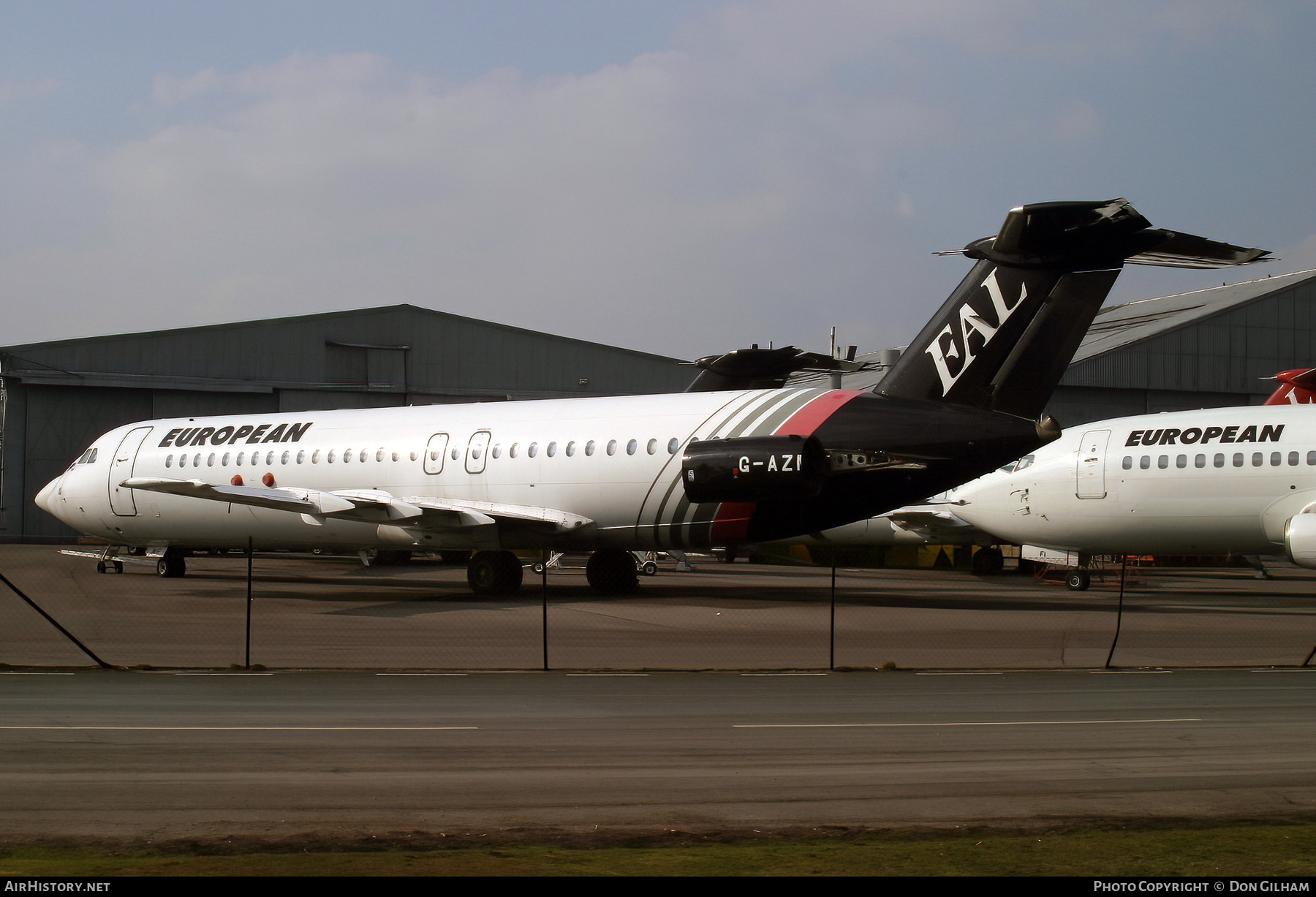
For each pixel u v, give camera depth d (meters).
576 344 57.16
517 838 6.72
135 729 10.10
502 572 25.19
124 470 30.23
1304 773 8.56
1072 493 27.53
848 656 15.70
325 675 13.72
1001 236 19.58
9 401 51.94
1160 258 18.97
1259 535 25.47
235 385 53.16
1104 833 6.90
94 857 6.28
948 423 20.69
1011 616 21.20
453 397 55.69
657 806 7.48
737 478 21.69
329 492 27.17
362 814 7.23
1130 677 13.88
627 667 14.46
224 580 30.91
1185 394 54.59
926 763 8.84
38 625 19.08
